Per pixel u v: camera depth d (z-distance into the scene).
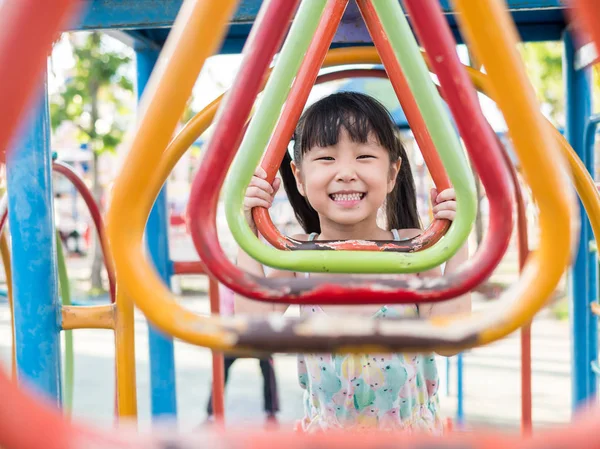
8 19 0.36
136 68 2.09
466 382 3.85
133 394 1.37
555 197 0.53
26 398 0.38
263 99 0.83
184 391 3.60
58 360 1.36
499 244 0.64
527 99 0.50
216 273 0.67
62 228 10.91
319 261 0.81
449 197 1.01
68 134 9.80
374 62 1.33
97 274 7.50
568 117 2.06
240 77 0.62
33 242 1.33
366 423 1.43
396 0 0.73
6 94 0.36
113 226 0.57
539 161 0.52
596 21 0.37
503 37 0.48
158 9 1.52
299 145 1.47
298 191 1.62
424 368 1.49
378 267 0.80
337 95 1.40
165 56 0.53
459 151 0.75
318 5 0.83
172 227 9.02
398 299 0.65
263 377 3.05
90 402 3.38
